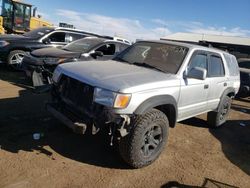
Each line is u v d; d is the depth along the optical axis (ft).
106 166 14.49
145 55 18.30
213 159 17.33
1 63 34.55
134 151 13.88
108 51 30.68
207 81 19.24
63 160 14.47
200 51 18.81
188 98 17.35
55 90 15.94
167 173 14.75
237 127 24.93
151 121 14.14
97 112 13.34
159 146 15.19
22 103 22.22
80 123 13.35
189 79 17.15
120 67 16.21
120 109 13.01
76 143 16.46
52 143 16.05
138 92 13.52
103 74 14.37
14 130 16.98
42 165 13.71
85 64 16.26
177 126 22.36
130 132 13.70
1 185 11.82
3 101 22.27
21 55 33.91
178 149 17.93
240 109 32.99
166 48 18.35
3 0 63.16
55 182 12.55
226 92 22.20
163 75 15.94
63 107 15.11
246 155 18.72
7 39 33.68
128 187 13.02
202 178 14.88
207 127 23.34
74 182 12.76
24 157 14.16
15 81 29.60
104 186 12.80
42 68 26.32
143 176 14.11
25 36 35.83
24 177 12.56
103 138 17.52
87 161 14.73
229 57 23.35
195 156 17.33
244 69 40.11
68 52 28.22
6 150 14.55
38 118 19.30
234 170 16.34
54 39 35.60
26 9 66.13
